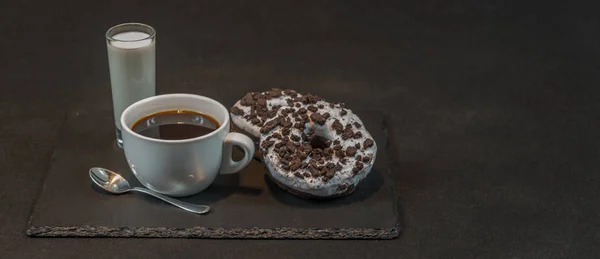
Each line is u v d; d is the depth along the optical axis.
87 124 1.10
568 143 1.16
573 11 1.50
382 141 1.10
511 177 1.08
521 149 1.14
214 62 1.31
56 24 1.38
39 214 0.97
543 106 1.24
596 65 1.35
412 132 1.16
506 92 1.27
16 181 1.04
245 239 0.97
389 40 1.40
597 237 1.00
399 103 1.23
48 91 1.22
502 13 1.49
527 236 1.00
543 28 1.45
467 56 1.36
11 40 1.33
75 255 0.94
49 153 1.09
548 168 1.11
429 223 1.00
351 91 1.25
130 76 1.03
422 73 1.31
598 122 1.21
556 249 0.98
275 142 0.99
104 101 1.21
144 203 0.99
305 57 1.34
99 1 1.45
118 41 1.01
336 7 1.48
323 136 1.02
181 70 1.29
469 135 1.16
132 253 0.95
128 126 0.98
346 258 0.95
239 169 1.00
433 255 0.97
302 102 1.04
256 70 1.30
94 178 1.01
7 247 0.95
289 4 1.49
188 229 0.96
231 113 1.05
